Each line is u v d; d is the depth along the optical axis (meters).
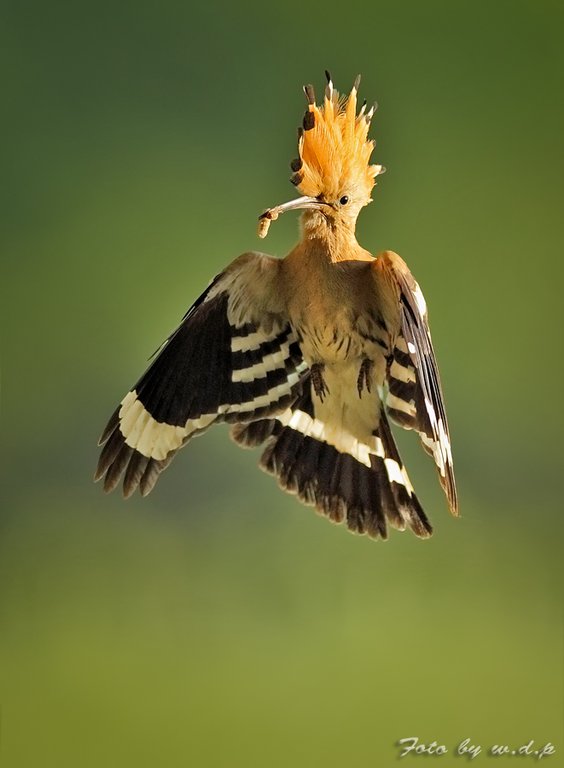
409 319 6.14
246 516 13.06
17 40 15.30
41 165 15.38
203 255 15.11
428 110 15.38
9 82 15.30
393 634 11.80
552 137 15.38
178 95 15.34
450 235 15.27
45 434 14.41
